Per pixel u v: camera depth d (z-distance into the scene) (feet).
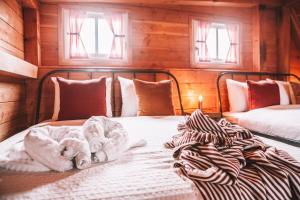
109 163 2.98
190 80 9.75
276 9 11.58
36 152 2.72
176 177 2.52
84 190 2.26
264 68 11.39
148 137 4.54
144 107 7.67
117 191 2.25
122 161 3.06
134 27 9.73
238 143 3.15
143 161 3.06
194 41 10.53
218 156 2.66
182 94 9.64
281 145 3.85
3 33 6.23
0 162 2.72
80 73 8.50
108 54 9.60
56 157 2.71
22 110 7.75
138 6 9.77
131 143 3.75
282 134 6.28
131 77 9.06
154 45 10.00
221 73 10.09
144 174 2.61
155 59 10.02
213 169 2.47
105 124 3.77
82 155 2.78
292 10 11.29
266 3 10.90
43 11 8.82
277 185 2.43
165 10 10.11
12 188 2.30
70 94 6.79
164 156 3.27
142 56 9.86
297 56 11.79
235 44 11.22
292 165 2.68
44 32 8.84
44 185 2.36
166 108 7.81
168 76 9.45
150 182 2.41
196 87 9.85
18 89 7.37
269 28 11.50
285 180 2.45
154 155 3.31
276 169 2.57
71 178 2.52
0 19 6.02
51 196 2.16
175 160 3.08
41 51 8.83
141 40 9.83
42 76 8.21
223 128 3.49
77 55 9.04
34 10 8.23
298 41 11.61
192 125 3.65
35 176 2.58
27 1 7.62
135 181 2.43
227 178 2.35
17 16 7.45
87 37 9.40
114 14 9.46
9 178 2.53
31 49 8.23
